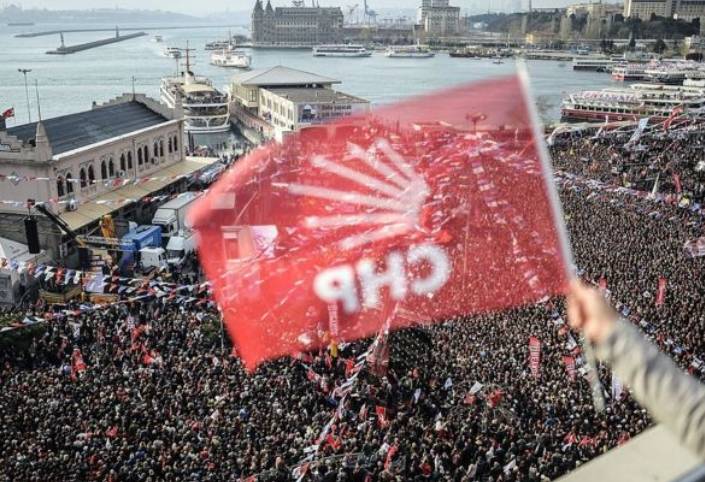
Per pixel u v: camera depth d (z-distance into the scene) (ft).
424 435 93.30
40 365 123.95
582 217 206.39
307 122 396.98
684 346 122.72
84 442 90.38
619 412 97.76
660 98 510.58
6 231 201.98
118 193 239.50
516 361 116.98
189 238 199.62
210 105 517.55
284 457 86.38
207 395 104.83
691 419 10.62
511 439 91.81
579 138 345.72
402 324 129.70
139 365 118.42
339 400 104.63
